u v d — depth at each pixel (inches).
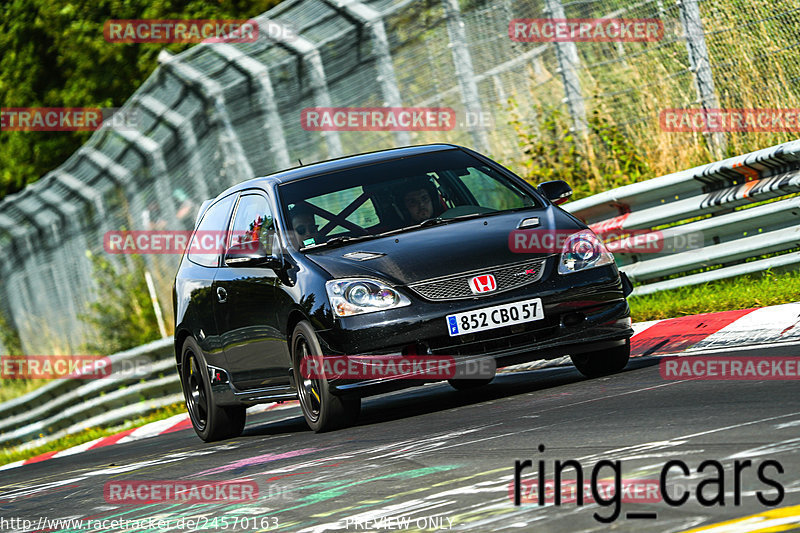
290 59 2063.2
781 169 1270.9
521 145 1932.8
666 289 1379.2
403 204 1059.9
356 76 2039.9
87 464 1250.6
